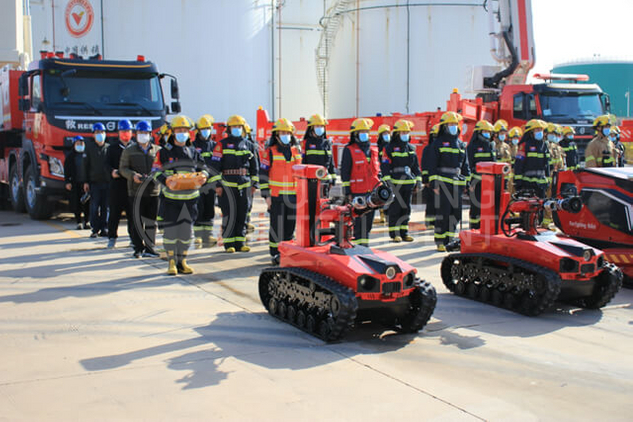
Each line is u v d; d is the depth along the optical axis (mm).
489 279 6625
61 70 11938
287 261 5965
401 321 5539
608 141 12297
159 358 4816
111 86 12227
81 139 11289
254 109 25406
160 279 7590
